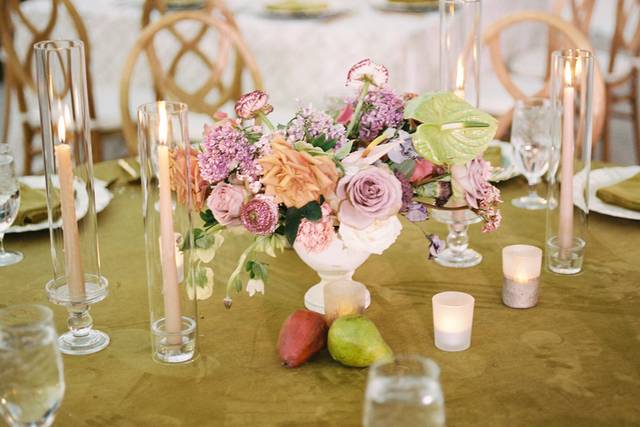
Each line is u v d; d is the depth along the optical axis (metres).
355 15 3.59
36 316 1.16
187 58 3.66
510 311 1.49
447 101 1.39
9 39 3.56
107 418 1.22
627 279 1.59
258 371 1.32
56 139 1.34
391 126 1.42
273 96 3.57
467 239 1.71
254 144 1.35
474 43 1.75
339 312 1.34
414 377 0.96
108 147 4.48
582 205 1.60
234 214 1.36
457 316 1.35
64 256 1.39
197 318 1.36
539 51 4.02
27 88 3.88
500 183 2.04
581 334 1.41
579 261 1.62
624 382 1.28
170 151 1.26
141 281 1.63
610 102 3.98
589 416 1.20
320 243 1.36
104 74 3.86
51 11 3.51
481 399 1.24
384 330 1.44
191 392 1.27
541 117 1.90
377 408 0.96
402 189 1.38
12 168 1.59
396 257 1.71
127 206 1.96
